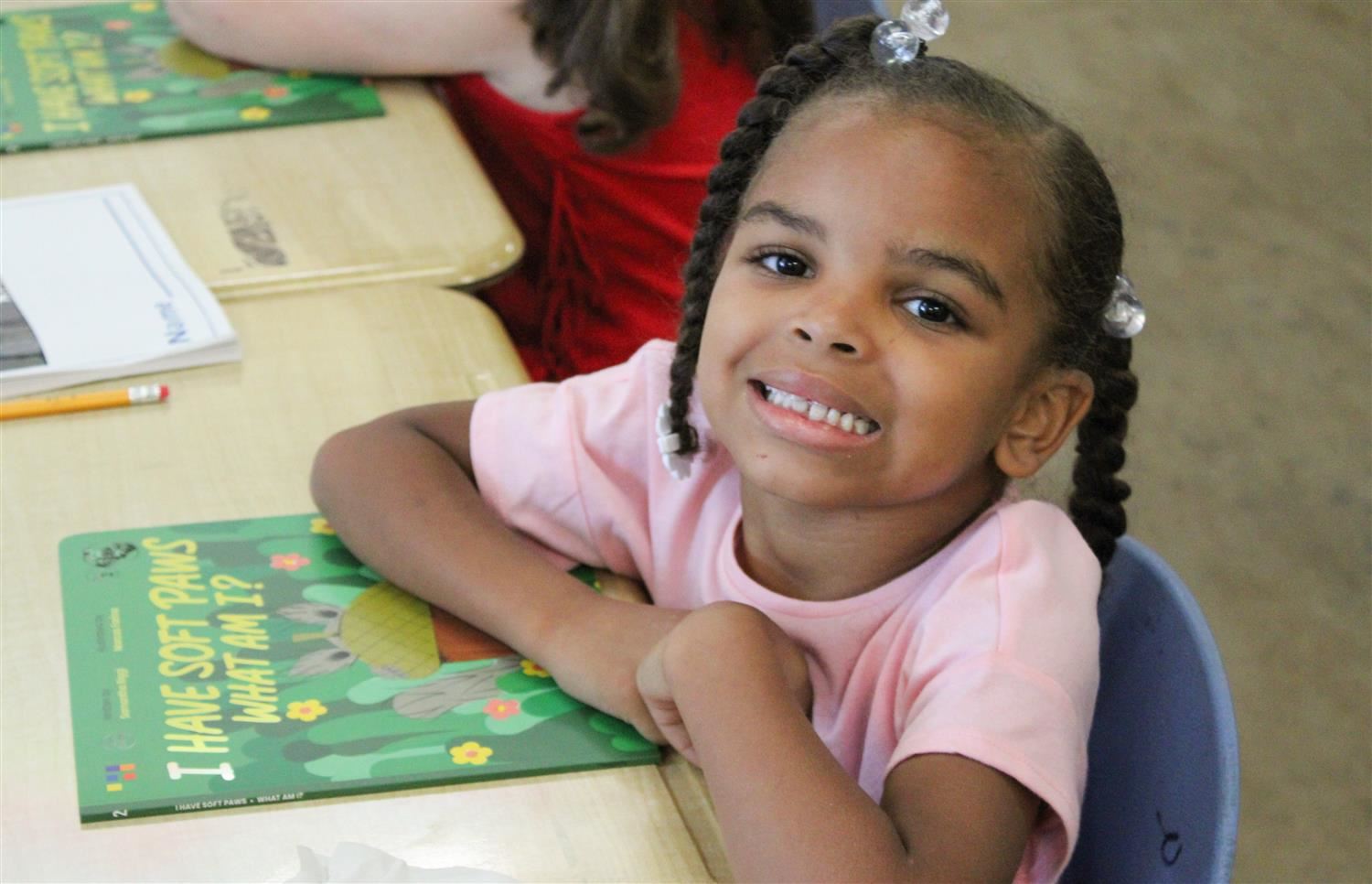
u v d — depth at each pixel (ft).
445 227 4.50
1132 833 3.03
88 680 2.92
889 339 2.86
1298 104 12.41
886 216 2.86
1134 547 3.36
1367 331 10.11
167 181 4.64
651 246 5.57
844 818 2.57
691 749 2.87
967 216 2.86
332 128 5.02
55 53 5.35
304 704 2.92
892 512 3.09
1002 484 3.25
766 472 2.98
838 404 2.87
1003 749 2.69
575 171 5.49
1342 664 7.73
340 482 3.35
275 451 3.61
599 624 3.09
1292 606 8.04
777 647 2.89
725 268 3.10
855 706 3.23
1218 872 2.58
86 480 3.47
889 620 3.19
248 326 4.04
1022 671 2.82
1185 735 2.89
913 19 3.14
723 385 3.04
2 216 4.36
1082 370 3.15
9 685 2.90
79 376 3.75
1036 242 2.93
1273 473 8.89
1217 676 2.85
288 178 4.70
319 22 5.26
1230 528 8.48
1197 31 13.24
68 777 2.71
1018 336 2.95
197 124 4.94
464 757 2.82
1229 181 11.39
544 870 2.62
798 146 3.02
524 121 5.48
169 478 3.50
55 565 3.21
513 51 5.41
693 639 2.85
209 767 2.74
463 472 3.56
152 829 2.63
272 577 3.25
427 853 2.63
